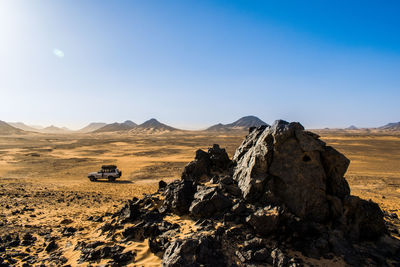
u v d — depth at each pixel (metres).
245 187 12.74
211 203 12.28
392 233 12.86
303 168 11.78
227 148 79.19
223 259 8.98
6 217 17.00
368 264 9.21
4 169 42.50
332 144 93.19
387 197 24.08
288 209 11.31
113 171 35.09
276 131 12.39
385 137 136.25
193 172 17.59
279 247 9.90
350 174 37.78
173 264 8.26
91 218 16.45
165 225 12.02
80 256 10.37
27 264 10.12
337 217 11.38
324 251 9.66
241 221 11.16
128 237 11.54
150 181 33.62
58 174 39.00
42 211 18.91
